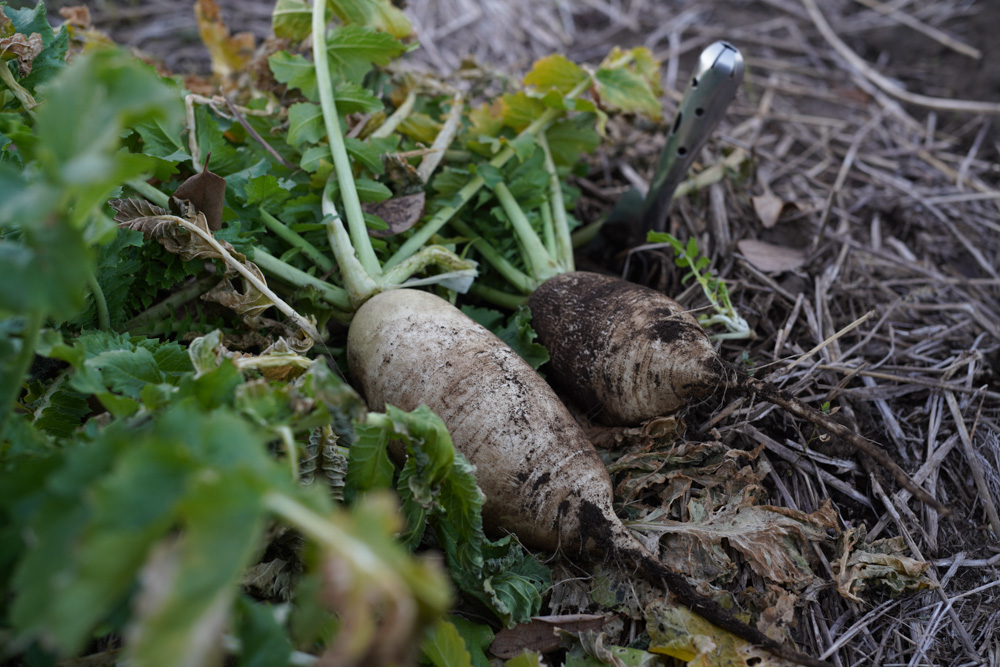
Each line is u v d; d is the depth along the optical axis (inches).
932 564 21.4
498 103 28.0
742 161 31.0
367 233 24.5
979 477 22.9
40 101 21.9
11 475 13.8
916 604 20.7
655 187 26.9
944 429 24.2
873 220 31.5
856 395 24.4
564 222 27.0
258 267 22.1
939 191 33.2
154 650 10.0
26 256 13.1
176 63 37.7
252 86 29.0
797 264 28.4
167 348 19.0
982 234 31.2
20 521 13.7
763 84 39.5
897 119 37.3
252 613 14.0
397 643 10.3
